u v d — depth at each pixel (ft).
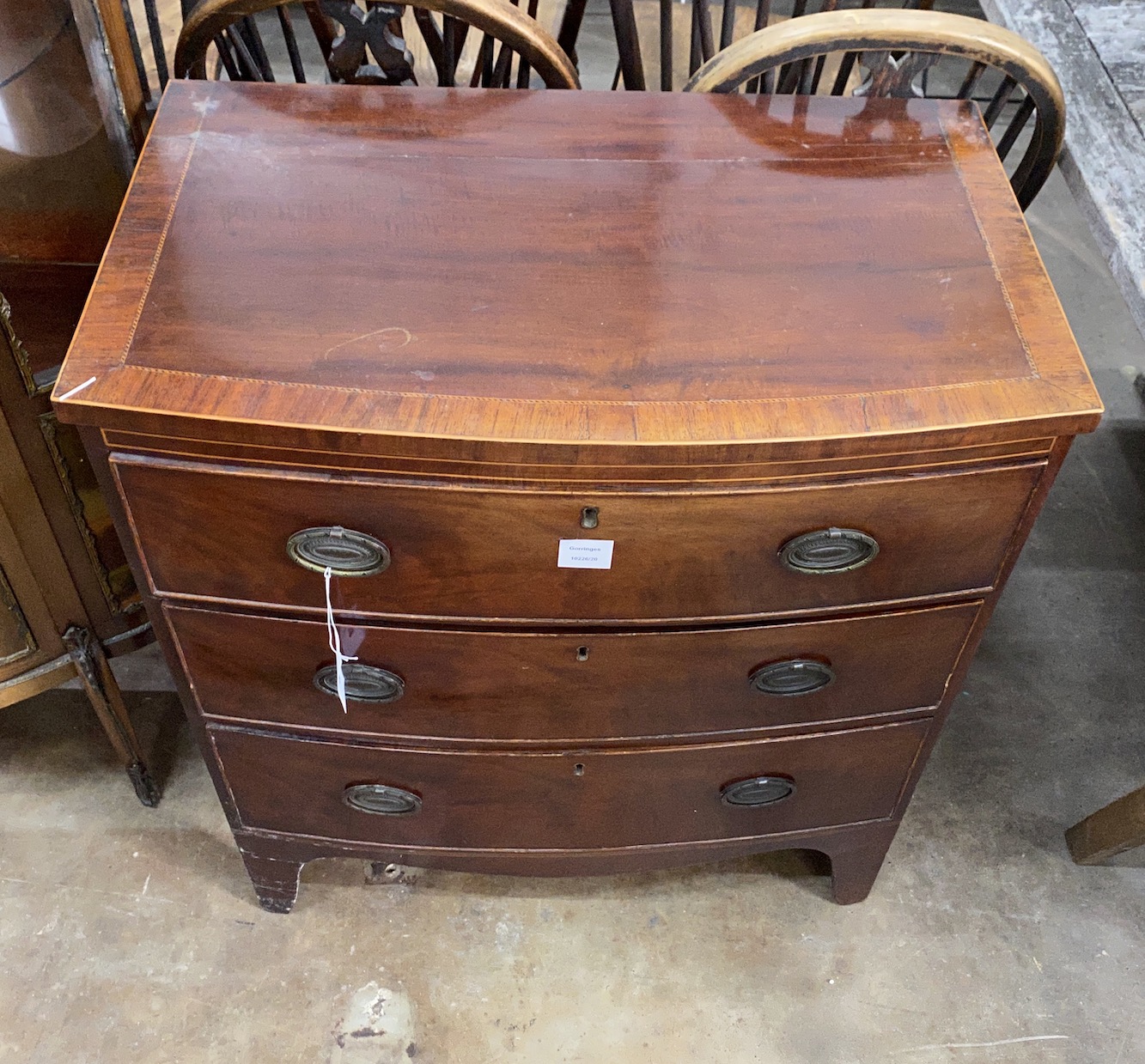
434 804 3.96
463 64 5.12
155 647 5.51
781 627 3.28
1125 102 4.13
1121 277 3.64
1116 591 5.95
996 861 4.94
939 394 2.75
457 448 2.63
